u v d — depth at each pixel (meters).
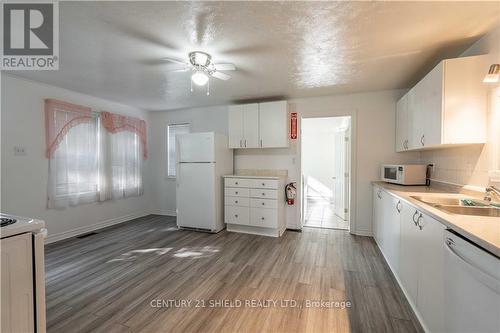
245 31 1.90
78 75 2.91
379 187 3.01
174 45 2.13
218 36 1.97
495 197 1.69
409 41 2.04
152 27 1.84
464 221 1.27
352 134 3.68
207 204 3.85
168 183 5.04
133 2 1.54
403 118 3.01
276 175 4.13
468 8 1.58
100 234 3.75
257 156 4.28
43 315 1.25
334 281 2.29
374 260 2.76
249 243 3.35
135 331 1.63
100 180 3.99
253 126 3.95
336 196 5.16
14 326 1.13
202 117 4.70
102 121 3.98
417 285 1.76
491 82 1.71
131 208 4.68
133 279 2.34
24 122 3.07
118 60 2.46
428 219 1.58
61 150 3.44
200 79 2.35
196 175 3.92
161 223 4.41
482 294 1.00
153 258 2.83
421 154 3.25
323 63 2.51
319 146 7.34
